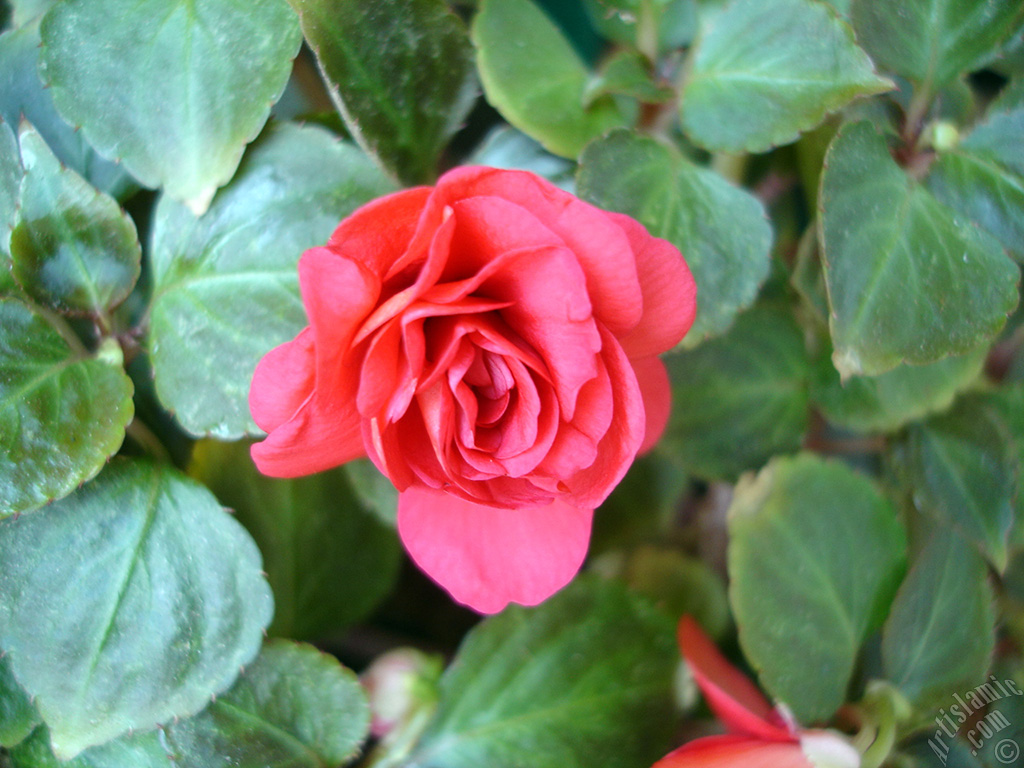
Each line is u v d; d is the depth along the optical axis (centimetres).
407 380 11
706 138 14
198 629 13
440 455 11
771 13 13
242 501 14
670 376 15
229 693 14
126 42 13
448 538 12
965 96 15
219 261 13
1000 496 15
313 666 14
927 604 15
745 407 16
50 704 13
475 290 11
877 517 15
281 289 13
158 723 13
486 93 14
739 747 13
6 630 13
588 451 11
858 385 15
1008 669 15
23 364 13
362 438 11
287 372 11
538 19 14
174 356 13
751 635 14
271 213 13
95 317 14
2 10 15
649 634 15
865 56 13
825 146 14
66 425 13
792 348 15
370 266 11
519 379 11
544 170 14
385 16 13
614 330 11
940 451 15
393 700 14
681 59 15
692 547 18
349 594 15
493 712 15
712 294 13
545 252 10
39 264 13
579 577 15
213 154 13
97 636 13
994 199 14
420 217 10
